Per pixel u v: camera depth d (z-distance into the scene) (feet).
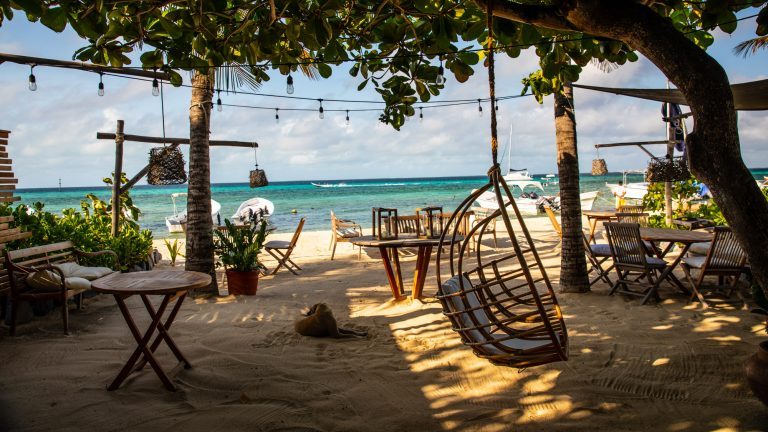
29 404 12.50
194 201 25.46
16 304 18.43
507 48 14.20
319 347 17.06
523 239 49.03
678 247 36.70
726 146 9.62
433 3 12.98
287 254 34.50
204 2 11.57
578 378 13.88
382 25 12.89
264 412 12.10
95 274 21.68
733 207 9.59
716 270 21.53
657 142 37.50
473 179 437.58
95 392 13.28
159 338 14.64
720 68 9.75
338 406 12.41
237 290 26.12
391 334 18.51
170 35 11.41
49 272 18.79
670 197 38.37
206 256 25.59
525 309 21.65
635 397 12.75
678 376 13.87
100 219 32.35
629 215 34.53
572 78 14.28
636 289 25.16
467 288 12.87
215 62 13.19
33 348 16.88
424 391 13.37
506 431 11.18
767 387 10.64
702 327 18.31
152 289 12.68
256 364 15.28
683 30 15.08
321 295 26.27
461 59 13.12
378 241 23.03
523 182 113.50
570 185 24.47
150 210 120.57
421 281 23.26
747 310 20.53
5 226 19.43
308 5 12.68
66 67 19.36
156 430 11.24
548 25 10.87
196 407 12.46
